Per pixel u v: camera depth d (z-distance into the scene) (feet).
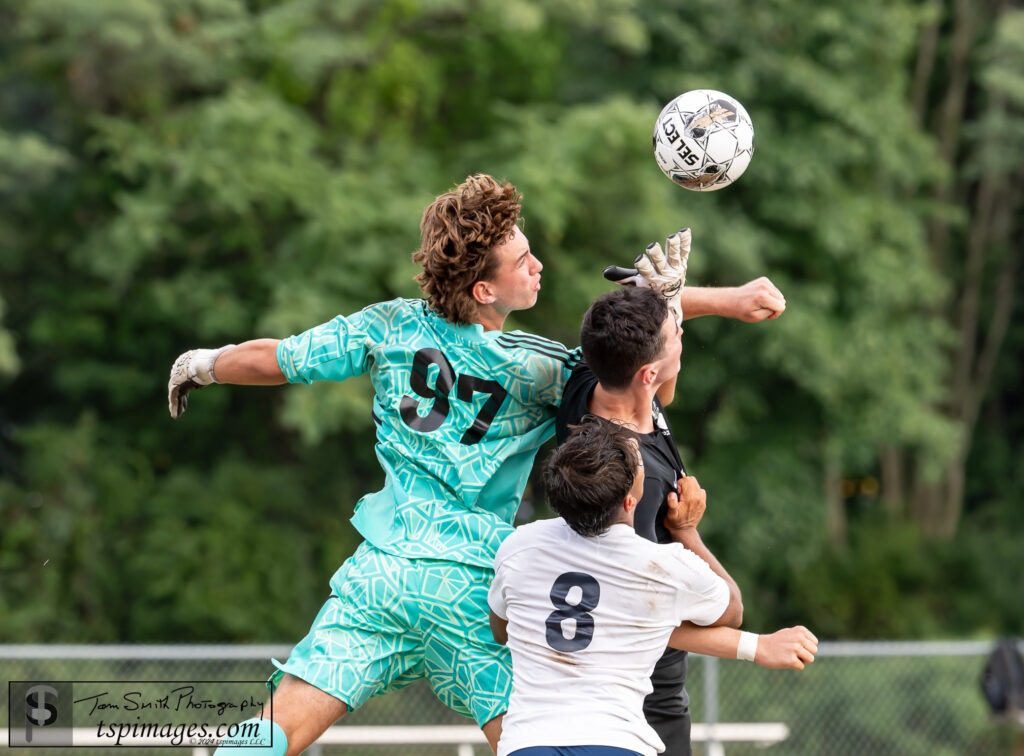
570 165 160.45
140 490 173.58
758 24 184.85
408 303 36.24
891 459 245.04
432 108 177.99
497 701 33.86
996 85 213.25
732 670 122.21
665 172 37.91
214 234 167.73
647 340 33.40
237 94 160.45
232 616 162.50
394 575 34.27
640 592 32.30
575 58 197.67
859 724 128.16
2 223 174.81
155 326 180.14
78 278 179.93
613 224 167.22
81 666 92.94
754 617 192.54
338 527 182.29
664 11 185.26
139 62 160.15
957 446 204.44
